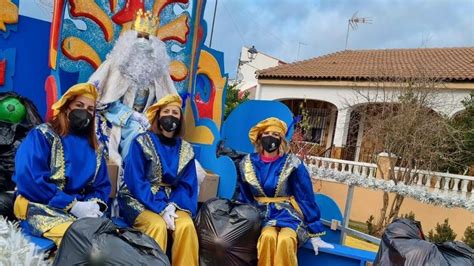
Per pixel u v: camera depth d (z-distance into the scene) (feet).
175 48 15.58
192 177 11.84
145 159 11.19
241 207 11.16
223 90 17.47
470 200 16.58
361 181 17.13
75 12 13.43
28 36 13.89
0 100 11.78
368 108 44.24
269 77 53.36
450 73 41.75
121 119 12.75
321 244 12.09
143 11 14.21
